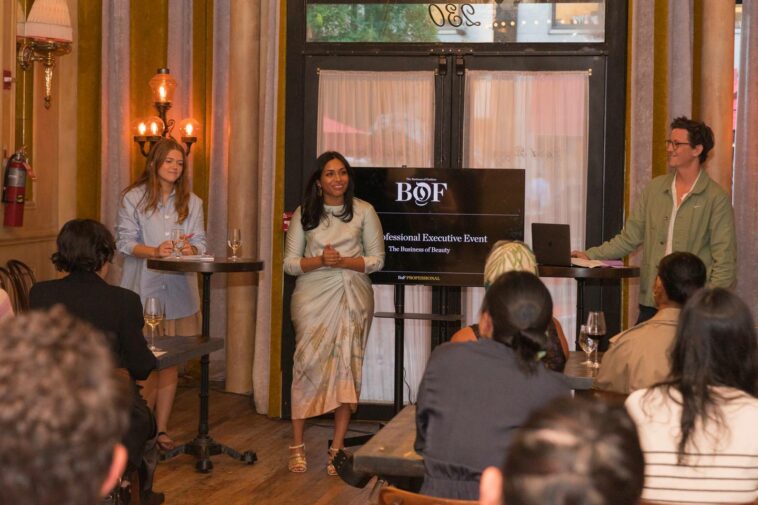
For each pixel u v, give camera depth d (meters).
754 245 6.27
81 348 1.01
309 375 5.12
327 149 6.09
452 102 6.04
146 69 6.77
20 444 0.96
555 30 5.98
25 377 0.98
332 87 6.08
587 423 1.02
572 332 6.05
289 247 5.23
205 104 7.05
